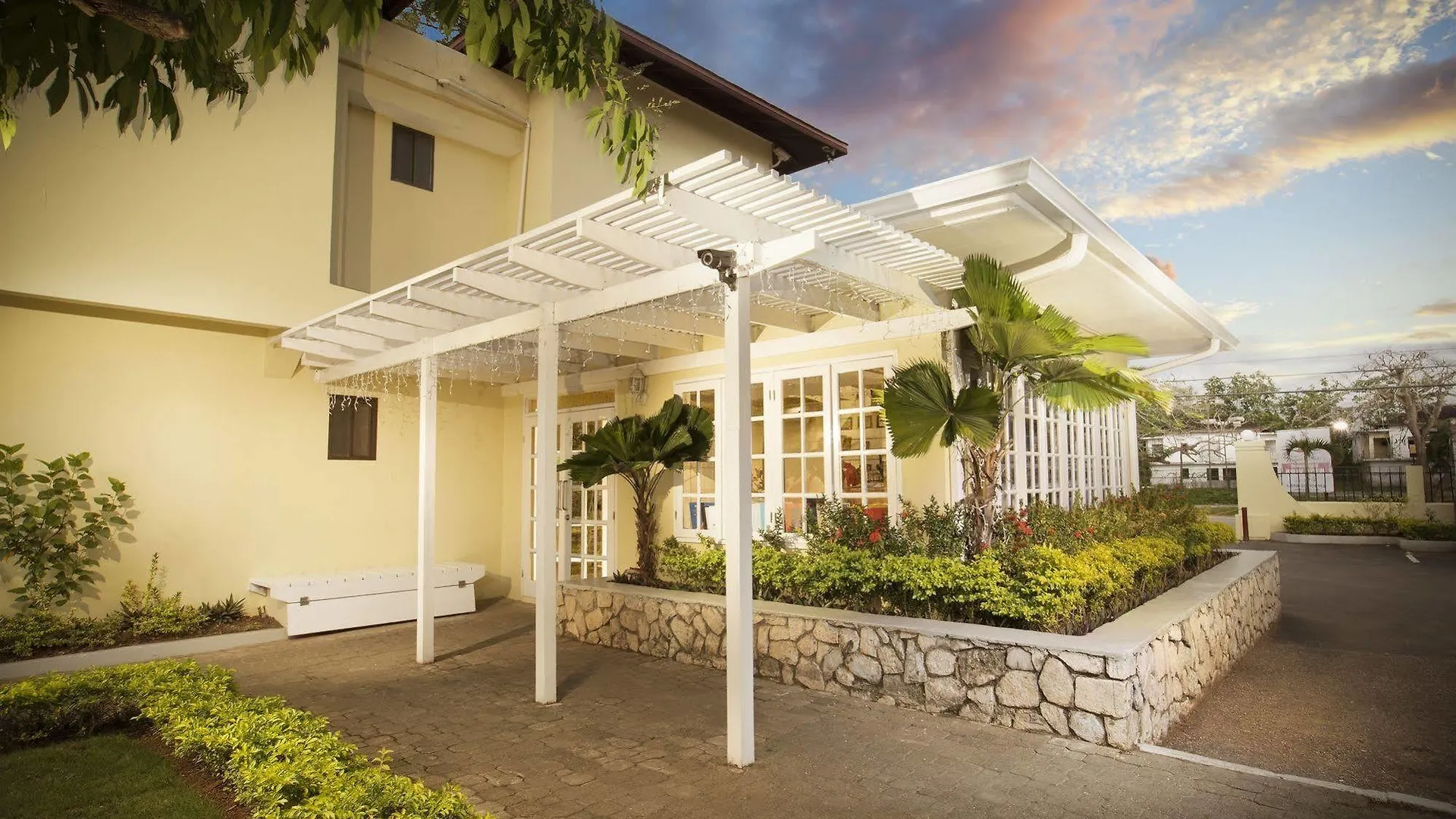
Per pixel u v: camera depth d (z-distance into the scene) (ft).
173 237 24.54
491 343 25.53
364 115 30.58
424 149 32.45
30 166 22.25
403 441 31.99
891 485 22.48
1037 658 15.23
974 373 22.31
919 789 12.78
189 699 15.34
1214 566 25.96
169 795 12.08
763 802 12.55
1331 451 100.78
